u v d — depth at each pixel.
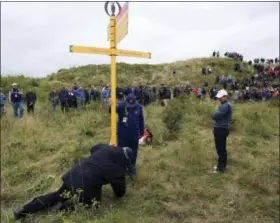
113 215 5.16
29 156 8.58
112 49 6.15
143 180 6.67
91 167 5.46
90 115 12.90
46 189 6.41
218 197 6.24
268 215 5.80
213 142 9.52
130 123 6.50
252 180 6.95
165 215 5.56
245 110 13.74
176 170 7.37
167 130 10.06
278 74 38.34
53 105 16.86
